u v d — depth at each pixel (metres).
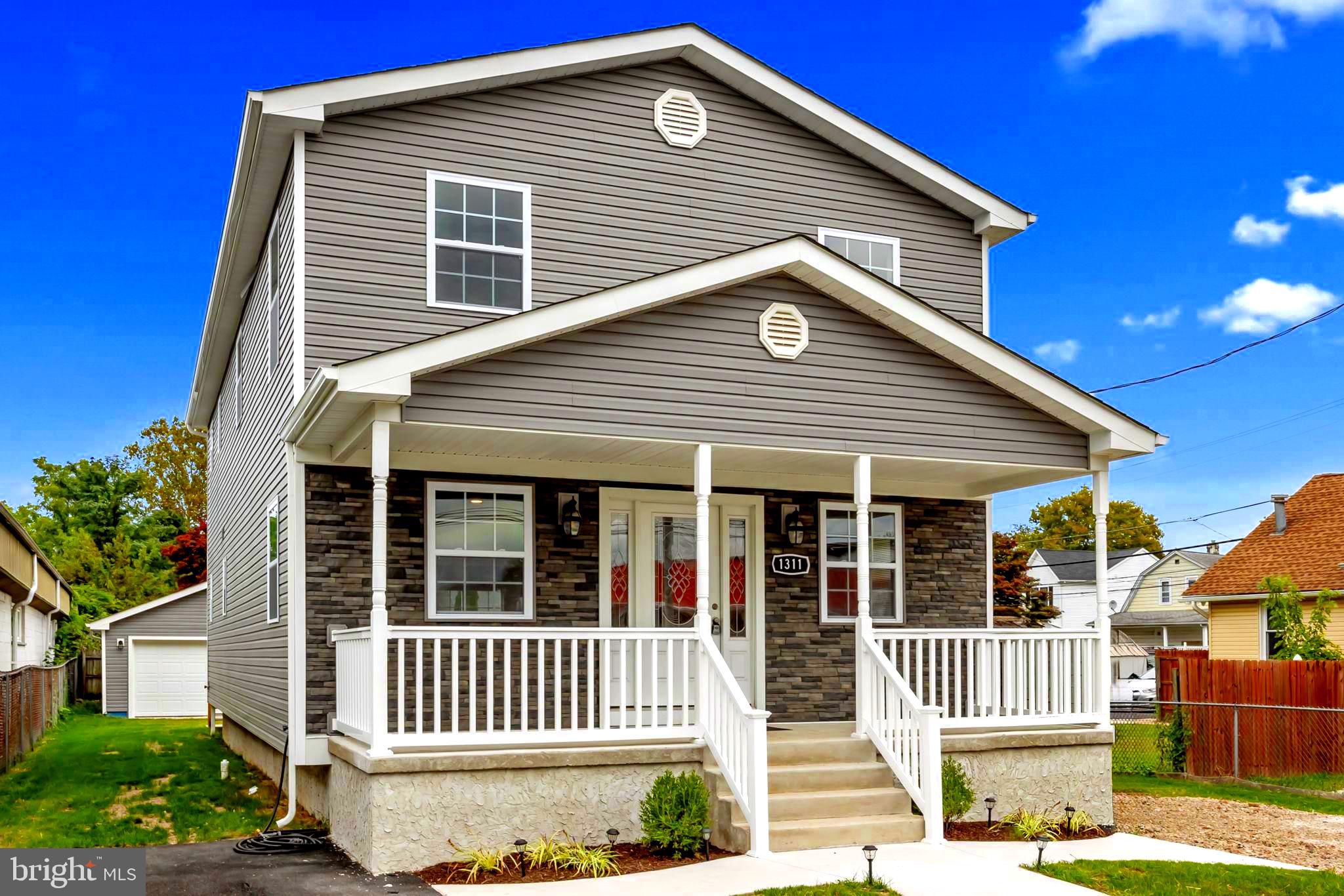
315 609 11.37
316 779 11.78
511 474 12.16
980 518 14.52
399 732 9.66
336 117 12.02
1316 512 28.47
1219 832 11.70
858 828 10.06
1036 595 40.06
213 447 23.69
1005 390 12.05
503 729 10.84
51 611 30.23
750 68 13.88
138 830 11.48
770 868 9.09
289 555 11.41
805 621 13.49
